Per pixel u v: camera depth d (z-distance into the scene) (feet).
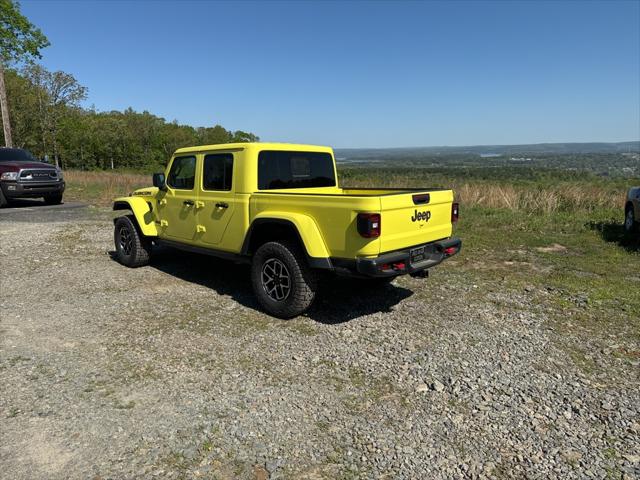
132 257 22.45
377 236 13.69
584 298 17.84
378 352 13.28
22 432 9.47
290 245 15.44
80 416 10.05
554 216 37.73
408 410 10.39
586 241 28.99
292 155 18.54
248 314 16.42
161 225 21.36
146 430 9.59
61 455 8.79
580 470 8.45
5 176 44.06
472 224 34.76
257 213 16.67
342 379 11.76
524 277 20.90
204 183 18.81
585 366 12.44
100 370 12.17
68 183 70.69
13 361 12.66
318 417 10.11
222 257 18.57
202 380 11.68
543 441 9.29
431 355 13.06
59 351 13.30
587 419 10.02
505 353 13.19
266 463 8.63
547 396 10.93
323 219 14.64
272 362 12.67
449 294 18.53
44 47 85.05
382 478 8.27
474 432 9.58
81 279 20.62
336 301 17.76
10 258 24.00
